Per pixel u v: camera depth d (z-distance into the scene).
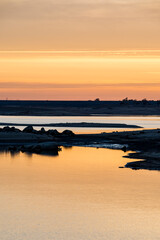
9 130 170.75
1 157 112.12
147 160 104.06
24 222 57.84
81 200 67.69
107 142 146.88
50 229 55.28
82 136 170.25
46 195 70.56
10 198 68.81
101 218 59.28
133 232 54.34
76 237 52.75
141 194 71.25
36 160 107.00
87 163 102.12
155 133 163.75
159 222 57.84
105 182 80.00
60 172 90.12
